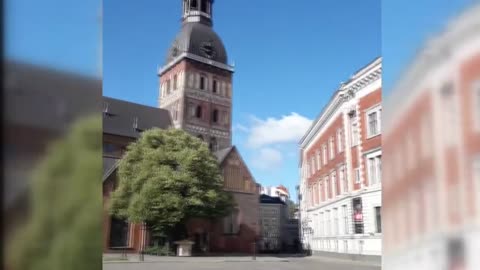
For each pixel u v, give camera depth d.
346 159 28.22
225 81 63.03
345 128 28.36
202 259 32.69
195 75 60.19
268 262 29.44
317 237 37.50
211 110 60.59
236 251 45.84
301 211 46.16
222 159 48.03
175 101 59.31
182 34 62.44
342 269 20.80
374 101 24.73
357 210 26.56
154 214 34.34
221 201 38.41
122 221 37.66
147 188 34.56
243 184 49.03
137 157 37.28
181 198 35.06
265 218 62.06
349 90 27.34
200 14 64.56
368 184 25.31
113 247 36.50
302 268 22.77
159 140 38.06
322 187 35.44
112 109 50.75
